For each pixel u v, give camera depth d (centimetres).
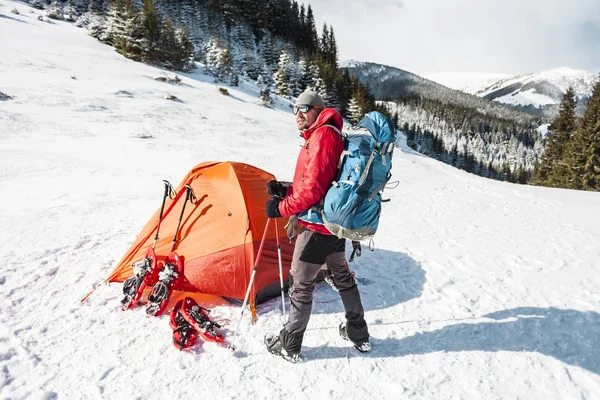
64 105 1775
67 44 3684
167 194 360
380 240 523
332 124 229
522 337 299
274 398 226
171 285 317
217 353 262
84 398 218
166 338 275
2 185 713
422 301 352
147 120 1858
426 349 280
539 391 243
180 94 2856
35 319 287
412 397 233
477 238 570
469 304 351
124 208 607
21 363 240
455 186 1144
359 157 217
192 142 1584
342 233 222
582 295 382
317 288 365
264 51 8169
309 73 7119
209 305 326
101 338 271
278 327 298
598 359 276
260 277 330
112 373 239
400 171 1473
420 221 657
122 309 308
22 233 459
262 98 4000
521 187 1366
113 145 1295
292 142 2133
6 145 1086
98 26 4438
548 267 459
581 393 242
